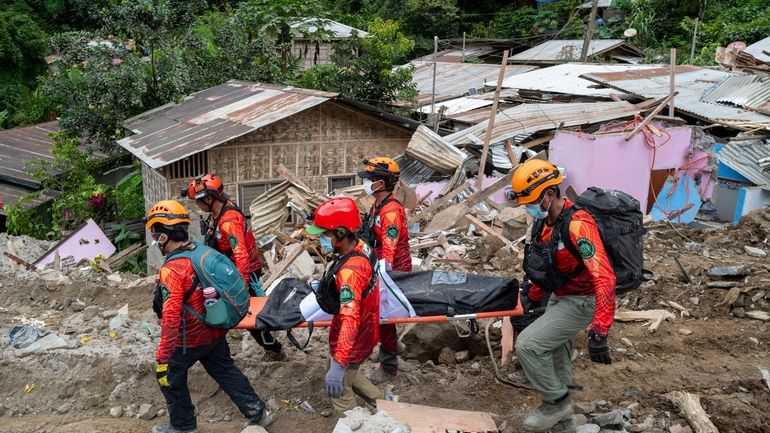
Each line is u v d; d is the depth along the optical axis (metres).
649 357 5.98
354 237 4.33
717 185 12.32
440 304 4.82
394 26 28.22
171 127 15.05
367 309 4.37
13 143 21.94
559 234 4.17
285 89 16.09
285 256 9.26
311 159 14.77
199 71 19.44
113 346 5.93
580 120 14.81
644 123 12.27
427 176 12.42
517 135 14.30
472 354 6.05
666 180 12.42
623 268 4.16
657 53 30.47
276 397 5.35
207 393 5.39
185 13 18.91
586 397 5.29
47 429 4.93
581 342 6.03
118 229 15.78
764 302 6.88
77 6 42.34
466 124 17.89
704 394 5.31
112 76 17.47
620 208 4.14
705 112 15.12
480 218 10.73
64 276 8.71
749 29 28.72
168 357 4.36
